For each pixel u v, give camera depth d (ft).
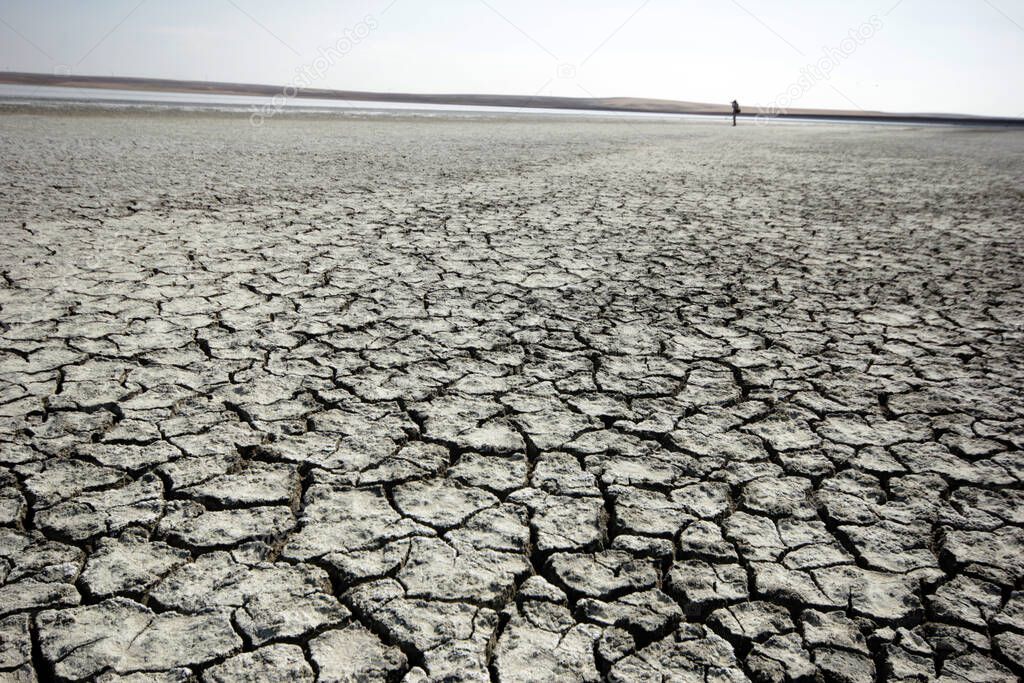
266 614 5.90
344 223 20.79
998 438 9.09
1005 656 5.70
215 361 10.76
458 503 7.52
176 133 52.42
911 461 8.53
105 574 6.28
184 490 7.52
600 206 25.32
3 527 6.87
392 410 9.48
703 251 18.67
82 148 37.73
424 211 23.20
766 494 7.82
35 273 14.55
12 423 8.72
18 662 5.36
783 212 25.09
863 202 27.89
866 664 5.60
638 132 86.79
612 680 5.38
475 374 10.69
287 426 8.93
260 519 7.11
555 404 9.81
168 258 16.14
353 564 6.53
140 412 9.11
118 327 11.89
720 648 5.73
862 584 6.49
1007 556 6.88
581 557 6.77
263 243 17.94
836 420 9.53
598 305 14.03
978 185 34.60
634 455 8.57
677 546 6.97
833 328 13.05
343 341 11.76
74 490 7.45
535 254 17.84
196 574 6.33
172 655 5.47
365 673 5.37
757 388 10.49
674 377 10.80
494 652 5.62
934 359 11.66
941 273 16.92
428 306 13.64
